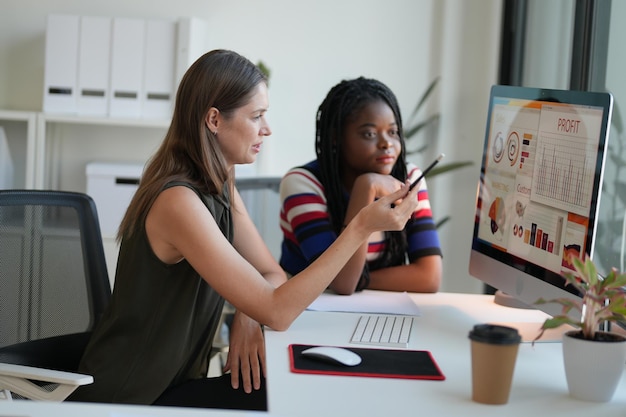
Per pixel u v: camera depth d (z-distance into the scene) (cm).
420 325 185
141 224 175
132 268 176
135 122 341
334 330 177
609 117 155
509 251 189
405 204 180
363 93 228
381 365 148
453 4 379
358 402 128
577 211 162
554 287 168
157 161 182
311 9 378
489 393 128
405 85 382
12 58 370
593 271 133
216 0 374
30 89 372
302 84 380
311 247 221
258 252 210
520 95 189
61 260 201
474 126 384
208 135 180
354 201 218
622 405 130
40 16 369
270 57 378
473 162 384
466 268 389
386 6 379
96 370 176
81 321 201
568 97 168
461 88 382
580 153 162
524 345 167
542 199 176
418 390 135
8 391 169
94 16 368
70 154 376
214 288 172
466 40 380
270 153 381
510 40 365
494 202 200
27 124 368
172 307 176
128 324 177
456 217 388
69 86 344
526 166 184
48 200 201
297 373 143
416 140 386
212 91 179
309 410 124
